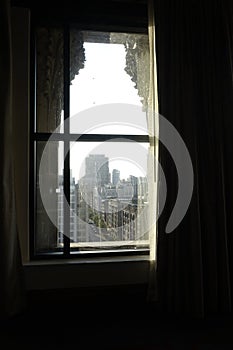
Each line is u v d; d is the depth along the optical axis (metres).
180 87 2.59
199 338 2.16
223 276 2.55
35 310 2.54
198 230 2.49
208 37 2.66
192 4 2.68
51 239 2.76
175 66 2.59
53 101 2.79
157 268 2.54
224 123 2.67
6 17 2.40
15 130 2.60
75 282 2.61
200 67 2.65
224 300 2.54
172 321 2.40
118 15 2.90
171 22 2.62
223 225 2.56
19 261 2.46
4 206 2.34
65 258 2.73
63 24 2.83
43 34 2.81
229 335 2.20
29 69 2.70
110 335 2.18
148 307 2.63
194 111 2.60
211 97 2.64
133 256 2.82
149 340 2.12
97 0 2.86
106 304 2.66
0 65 2.38
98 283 2.64
